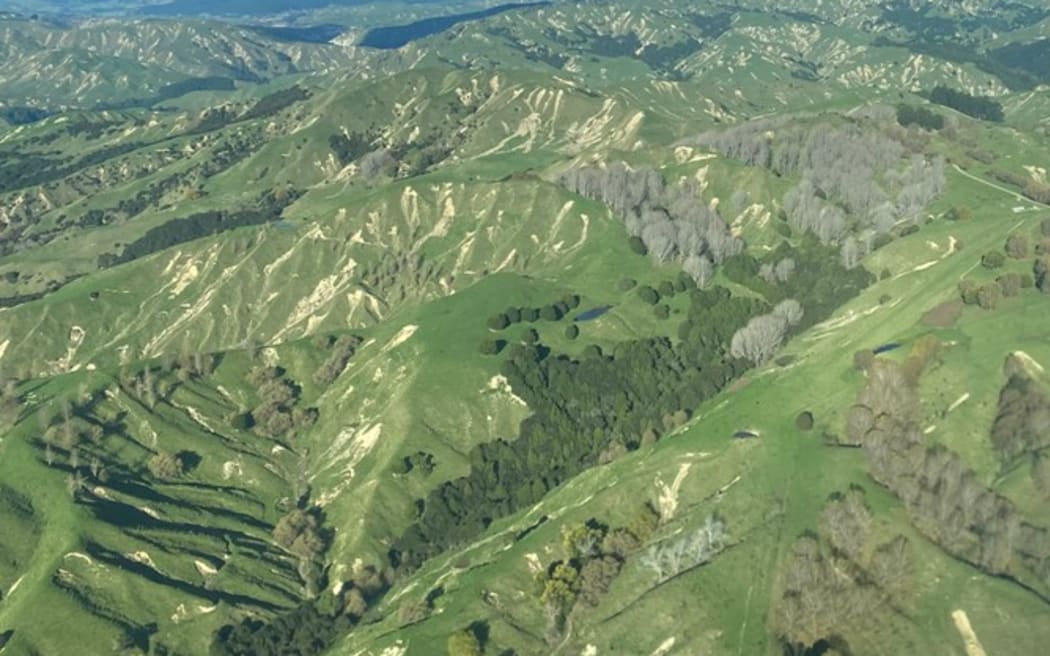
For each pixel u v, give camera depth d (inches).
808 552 5492.1
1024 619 5024.6
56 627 6215.6
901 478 5767.7
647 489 6446.9
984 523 5546.3
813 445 6284.5
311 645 6289.4
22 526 6939.0
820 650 5059.1
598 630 5477.4
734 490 6097.4
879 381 6422.2
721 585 5497.1
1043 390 6304.1
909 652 4980.3
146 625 6397.6
